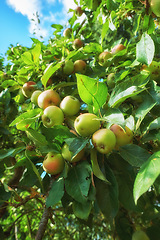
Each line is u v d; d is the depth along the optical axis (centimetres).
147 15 50
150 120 41
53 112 40
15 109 76
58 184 37
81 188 35
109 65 58
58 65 46
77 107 43
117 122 30
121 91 39
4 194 45
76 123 35
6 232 54
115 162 43
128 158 36
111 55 60
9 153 42
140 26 75
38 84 58
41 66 62
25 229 96
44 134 40
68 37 87
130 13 61
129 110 45
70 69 60
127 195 41
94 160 35
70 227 123
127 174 42
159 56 59
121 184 42
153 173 25
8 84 66
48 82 59
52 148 39
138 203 41
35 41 71
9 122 76
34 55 58
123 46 60
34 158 43
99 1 75
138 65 49
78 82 33
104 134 34
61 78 61
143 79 40
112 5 64
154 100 40
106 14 77
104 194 39
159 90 42
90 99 35
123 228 49
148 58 40
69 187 36
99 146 34
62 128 40
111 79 55
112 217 37
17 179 64
